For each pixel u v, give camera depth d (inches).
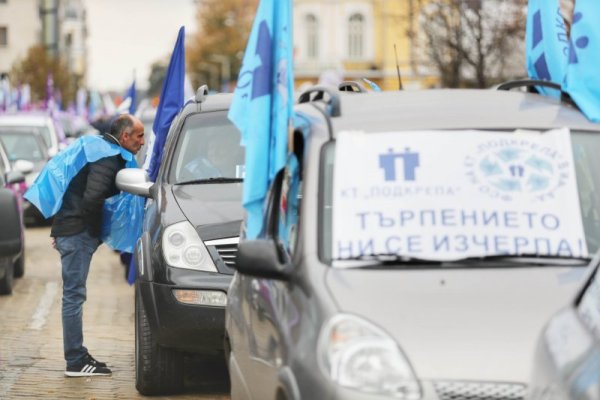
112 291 1006.4
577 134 394.0
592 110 405.7
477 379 310.8
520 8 2130.9
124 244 660.7
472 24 2154.3
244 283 418.0
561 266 357.7
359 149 379.9
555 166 378.9
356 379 312.0
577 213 369.4
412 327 321.7
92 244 653.3
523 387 309.1
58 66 5054.1
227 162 642.2
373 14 5846.5
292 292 355.9
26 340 770.2
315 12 5900.6
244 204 406.9
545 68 516.4
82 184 649.0
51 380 645.3
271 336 364.8
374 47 5856.3
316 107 425.1
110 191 648.4
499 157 378.9
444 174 374.6
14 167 1135.6
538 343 279.1
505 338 318.7
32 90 4881.9
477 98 420.2
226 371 653.3
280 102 404.2
